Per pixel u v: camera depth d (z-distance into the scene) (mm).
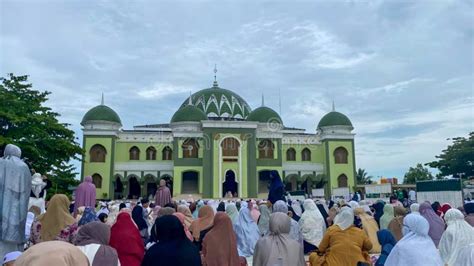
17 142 25547
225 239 6582
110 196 45969
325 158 51719
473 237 7191
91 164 46344
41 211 12656
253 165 46500
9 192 7629
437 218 9695
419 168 71500
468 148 44125
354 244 6570
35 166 27203
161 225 4859
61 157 29281
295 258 6117
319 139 53344
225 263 6461
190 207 15641
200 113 49625
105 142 47031
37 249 3631
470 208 9039
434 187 19531
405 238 5820
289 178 51594
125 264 6895
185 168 46312
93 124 47219
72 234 7453
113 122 47969
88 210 8953
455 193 18781
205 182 45438
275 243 6199
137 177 48375
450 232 7262
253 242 11391
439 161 46812
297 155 52531
